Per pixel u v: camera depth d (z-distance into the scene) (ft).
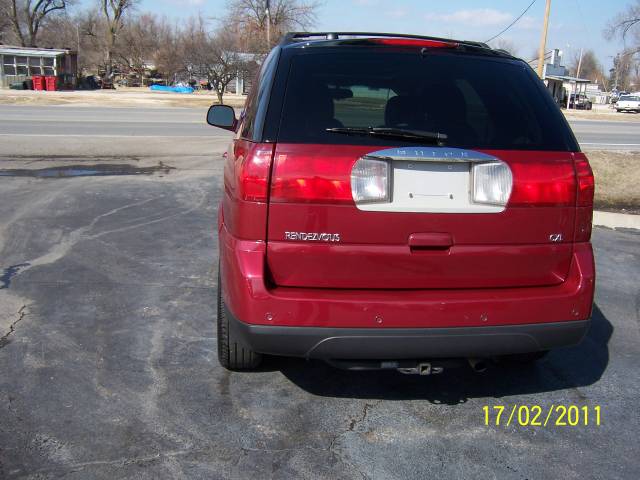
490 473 9.32
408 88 10.01
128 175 34.53
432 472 9.30
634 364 13.21
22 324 14.10
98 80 195.00
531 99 10.32
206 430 10.21
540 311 9.66
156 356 12.76
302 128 9.41
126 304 15.48
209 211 25.98
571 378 12.51
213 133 59.77
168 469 9.16
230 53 113.09
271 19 163.02
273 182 9.16
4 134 52.39
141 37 231.30
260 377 12.09
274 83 9.88
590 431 10.57
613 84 380.99
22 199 27.20
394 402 11.35
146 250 20.08
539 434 10.43
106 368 12.18
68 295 15.97
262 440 9.99
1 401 10.82
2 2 224.33
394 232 9.33
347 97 9.73
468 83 10.27
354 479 9.09
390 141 9.34
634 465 9.62
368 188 9.17
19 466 9.09
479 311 9.45
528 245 9.74
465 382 12.23
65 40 257.55
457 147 9.46
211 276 17.72
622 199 30.73
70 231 22.17
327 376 12.24
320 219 9.21
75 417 10.42
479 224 9.50
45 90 149.38
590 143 66.49
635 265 20.47
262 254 9.30
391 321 9.30
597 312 16.26
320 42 10.53
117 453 9.50
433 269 9.53
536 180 9.58
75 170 35.78
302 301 9.20
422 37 11.64
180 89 177.27
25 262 18.57
